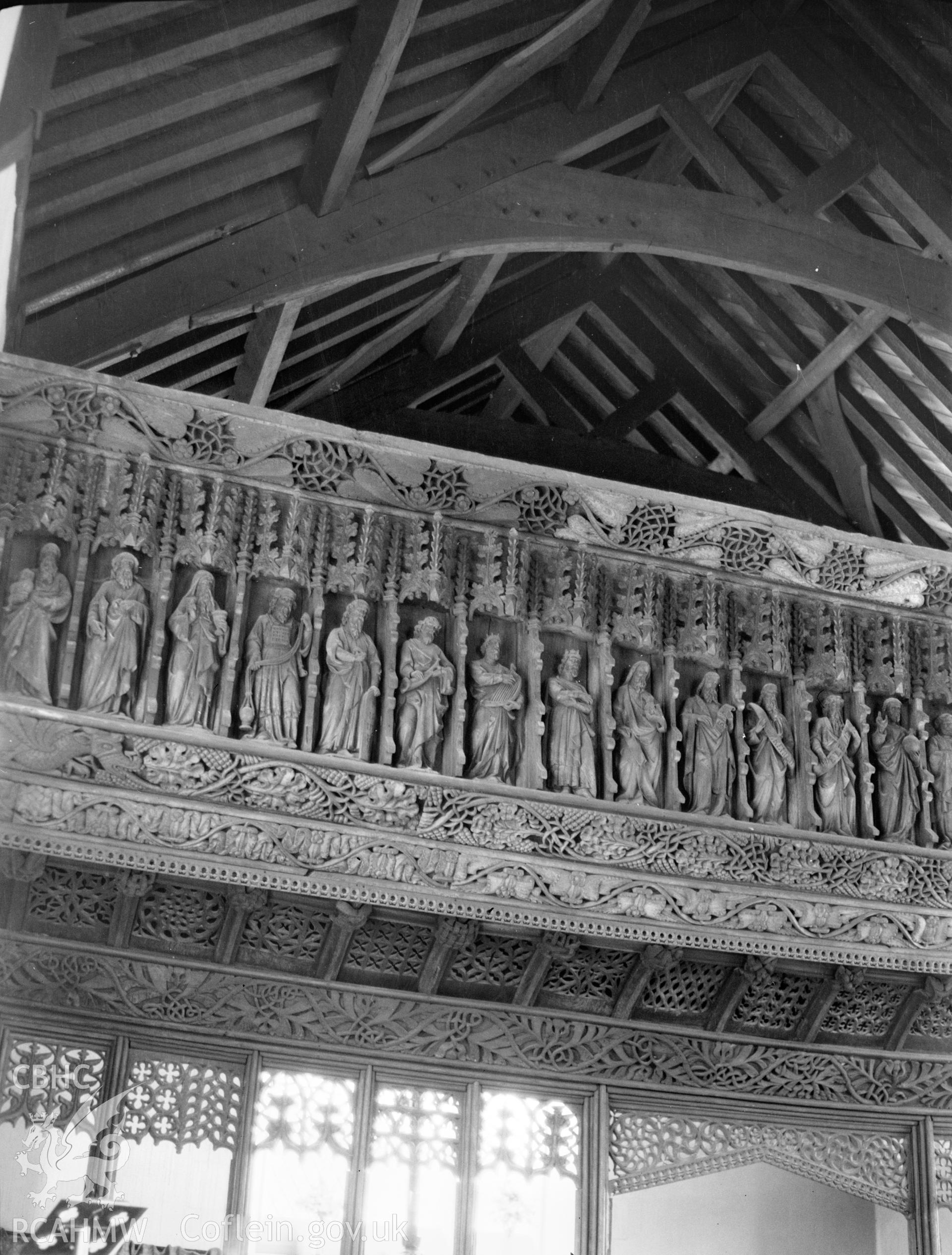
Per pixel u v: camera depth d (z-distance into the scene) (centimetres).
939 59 1488
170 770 1226
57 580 1243
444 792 1294
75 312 1318
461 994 1339
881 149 1530
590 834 1328
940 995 1429
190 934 1267
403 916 1302
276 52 1231
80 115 1152
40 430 1262
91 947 1241
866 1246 1723
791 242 1537
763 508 1942
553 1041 1358
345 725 1285
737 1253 1766
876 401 1828
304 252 1385
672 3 1529
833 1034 1434
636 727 1379
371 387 1842
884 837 1432
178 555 1284
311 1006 1298
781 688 1452
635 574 1414
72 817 1196
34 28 941
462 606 1354
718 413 1944
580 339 2034
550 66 1495
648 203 1510
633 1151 1363
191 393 1306
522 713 1352
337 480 1335
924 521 1905
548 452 1900
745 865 1369
